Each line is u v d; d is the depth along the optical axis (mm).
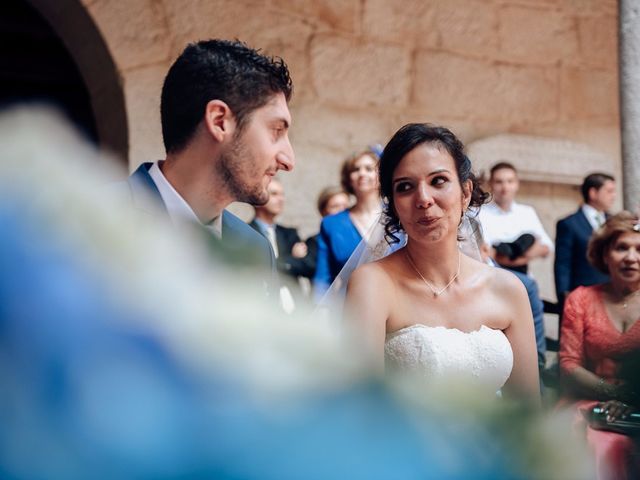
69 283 339
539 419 373
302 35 8156
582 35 9164
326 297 3496
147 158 7375
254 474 325
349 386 351
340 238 5535
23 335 330
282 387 344
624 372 581
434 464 336
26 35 7898
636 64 5449
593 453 401
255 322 363
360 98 8367
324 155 8211
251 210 7473
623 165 5484
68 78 7996
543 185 8938
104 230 355
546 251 6328
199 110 2410
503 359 3049
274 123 2457
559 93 9062
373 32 8445
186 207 2428
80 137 380
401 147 3072
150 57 7434
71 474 322
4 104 370
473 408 366
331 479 326
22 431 324
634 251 4547
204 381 340
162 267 364
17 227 339
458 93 8727
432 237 3059
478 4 8820
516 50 8945
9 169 348
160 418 331
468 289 3143
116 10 7328
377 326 3031
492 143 8656
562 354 4535
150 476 323
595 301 4594
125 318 342
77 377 330
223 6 7758
